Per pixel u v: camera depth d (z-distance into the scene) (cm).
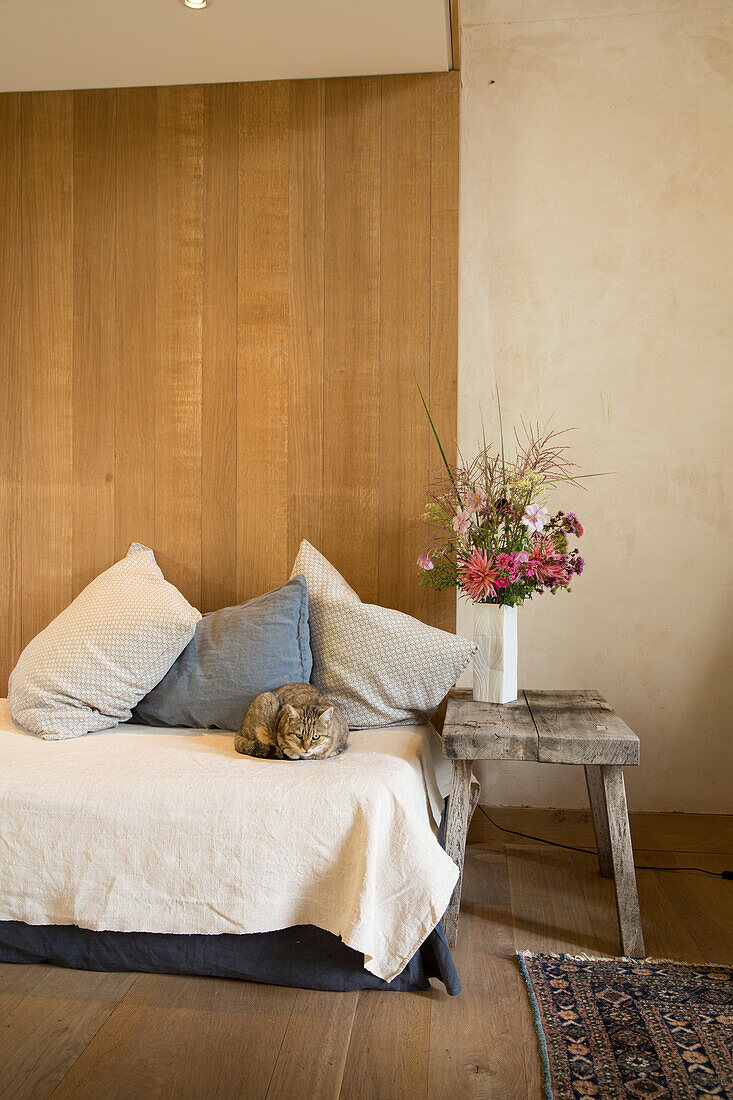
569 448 308
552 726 232
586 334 307
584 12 304
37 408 308
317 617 269
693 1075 172
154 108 301
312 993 205
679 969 214
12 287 308
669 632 306
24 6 253
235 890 204
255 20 261
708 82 301
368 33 267
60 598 309
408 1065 176
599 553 308
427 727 269
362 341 295
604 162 305
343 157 295
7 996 202
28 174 306
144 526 305
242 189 299
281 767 220
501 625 259
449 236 291
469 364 311
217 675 259
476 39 308
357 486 296
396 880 203
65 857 210
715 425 303
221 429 302
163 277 302
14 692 260
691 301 303
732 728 304
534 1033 188
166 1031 188
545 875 275
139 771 218
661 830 302
